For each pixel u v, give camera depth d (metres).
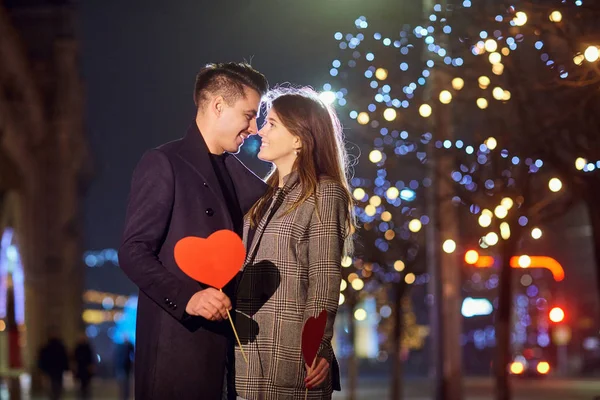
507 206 14.50
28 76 49.34
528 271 58.25
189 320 5.42
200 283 5.48
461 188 15.02
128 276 5.41
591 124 12.27
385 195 21.81
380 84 16.61
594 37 11.12
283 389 5.48
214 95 5.77
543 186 15.84
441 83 15.61
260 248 5.61
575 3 11.31
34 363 48.56
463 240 20.14
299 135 5.69
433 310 19.66
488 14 12.88
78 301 76.00
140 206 5.52
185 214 5.56
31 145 52.56
